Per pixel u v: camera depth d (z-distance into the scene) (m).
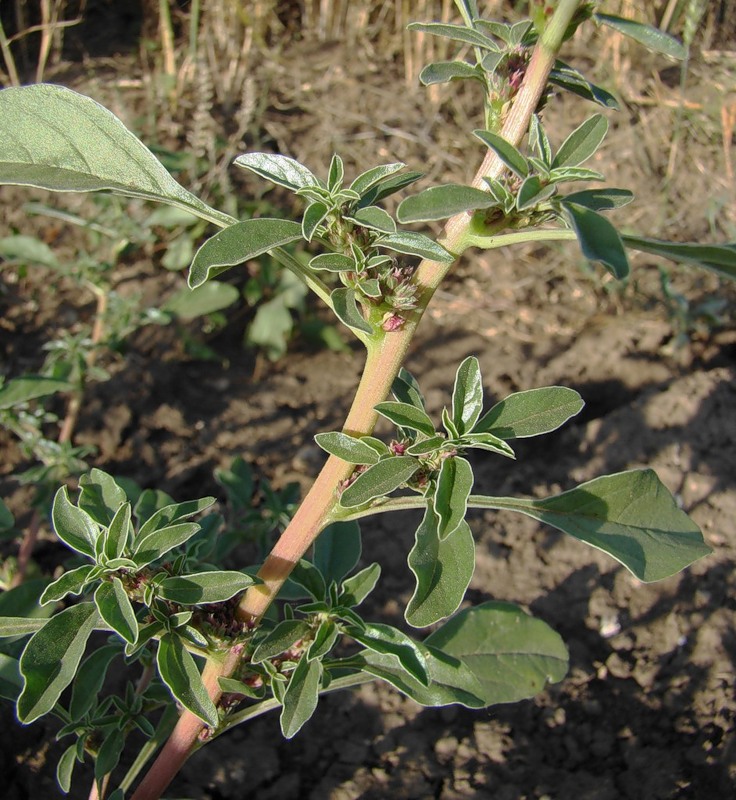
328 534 0.18
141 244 0.34
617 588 0.27
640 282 0.37
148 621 0.14
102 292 0.29
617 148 0.40
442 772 0.23
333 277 0.35
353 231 0.12
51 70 0.40
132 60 0.41
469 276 0.37
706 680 0.25
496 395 0.33
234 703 0.16
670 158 0.40
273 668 0.15
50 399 0.30
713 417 0.31
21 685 0.17
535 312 0.36
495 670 0.18
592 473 0.30
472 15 0.13
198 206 0.13
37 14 0.41
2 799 0.22
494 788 0.23
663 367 0.33
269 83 0.41
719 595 0.27
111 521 0.14
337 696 0.24
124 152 0.13
